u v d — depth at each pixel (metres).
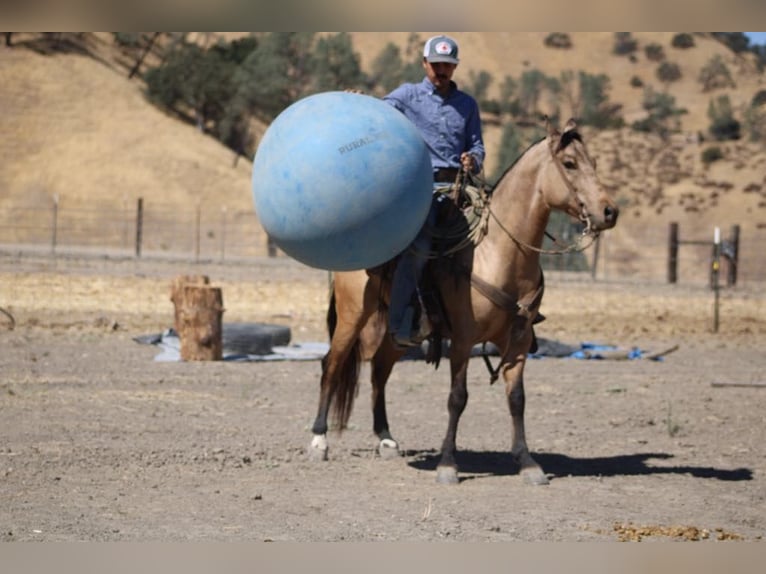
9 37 84.50
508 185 9.48
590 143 107.50
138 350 18.27
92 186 70.31
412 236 9.02
